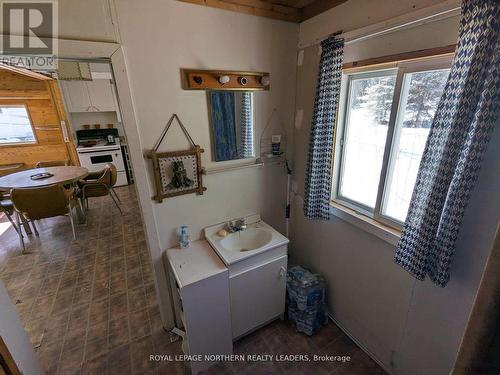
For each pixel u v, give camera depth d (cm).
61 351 177
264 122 194
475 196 103
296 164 212
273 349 179
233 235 192
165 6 139
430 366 135
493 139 95
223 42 160
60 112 470
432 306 128
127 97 141
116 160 526
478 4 87
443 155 102
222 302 160
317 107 163
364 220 157
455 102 99
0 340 94
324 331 193
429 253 114
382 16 129
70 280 250
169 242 179
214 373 164
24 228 343
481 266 105
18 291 236
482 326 67
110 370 165
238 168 190
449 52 105
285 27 180
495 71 87
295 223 227
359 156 169
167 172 164
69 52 125
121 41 133
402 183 142
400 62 128
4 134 486
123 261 280
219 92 169
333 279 194
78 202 363
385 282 152
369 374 161
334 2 155
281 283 188
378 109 150
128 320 202
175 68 150
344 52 154
